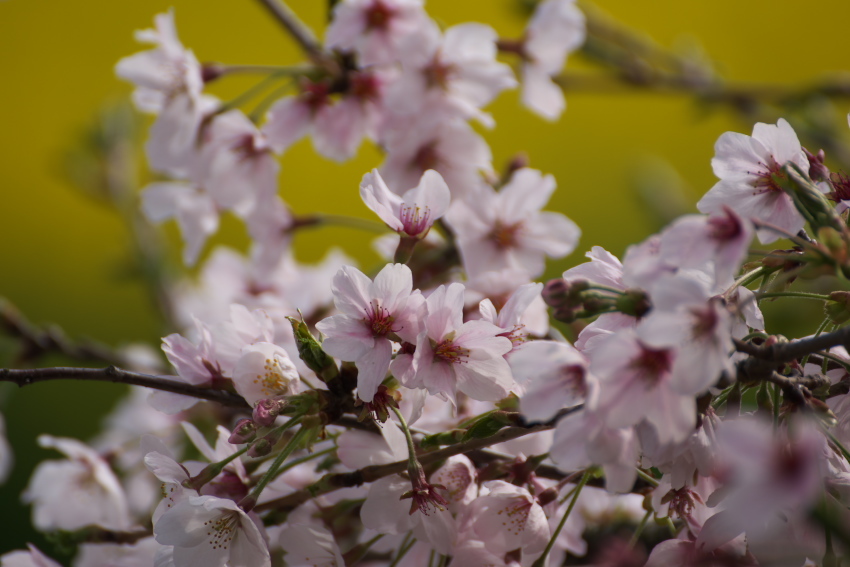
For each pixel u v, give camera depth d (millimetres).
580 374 723
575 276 752
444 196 779
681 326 708
